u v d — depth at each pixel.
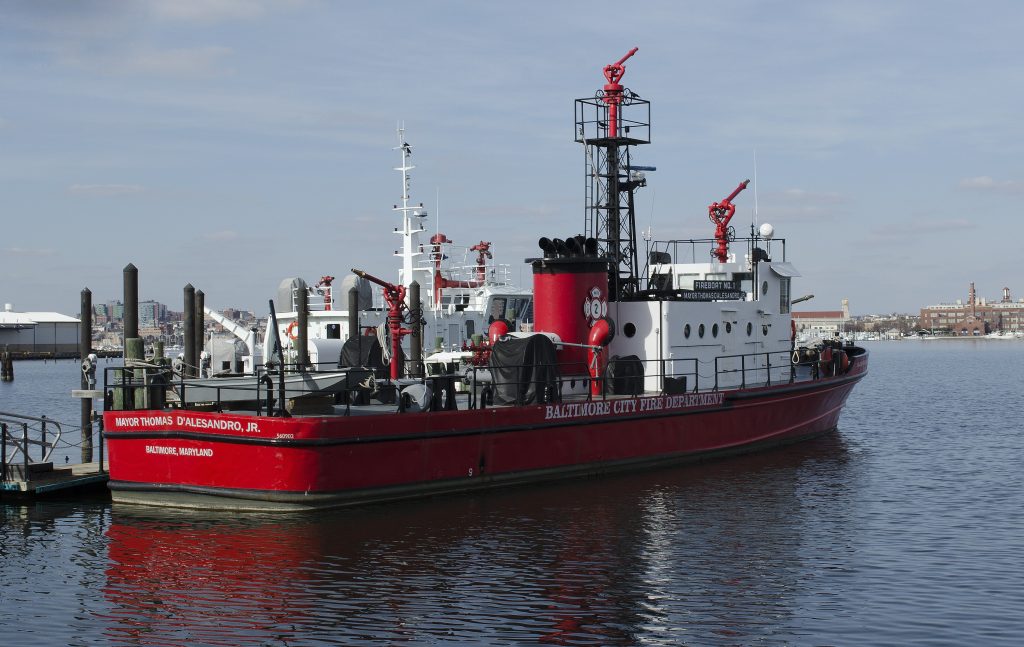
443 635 14.05
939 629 14.27
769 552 18.22
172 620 14.68
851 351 36.91
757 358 30.95
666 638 13.97
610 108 27.94
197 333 33.66
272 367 24.67
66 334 162.62
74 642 13.94
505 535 19.14
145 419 20.84
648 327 27.00
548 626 14.41
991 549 18.53
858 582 16.42
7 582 16.47
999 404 52.88
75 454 30.80
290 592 15.81
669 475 25.16
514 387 23.06
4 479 22.34
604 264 26.33
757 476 25.56
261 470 19.92
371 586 16.08
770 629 14.30
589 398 24.44
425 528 19.48
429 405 21.67
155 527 19.59
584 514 20.88
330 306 39.81
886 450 31.62
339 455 20.02
